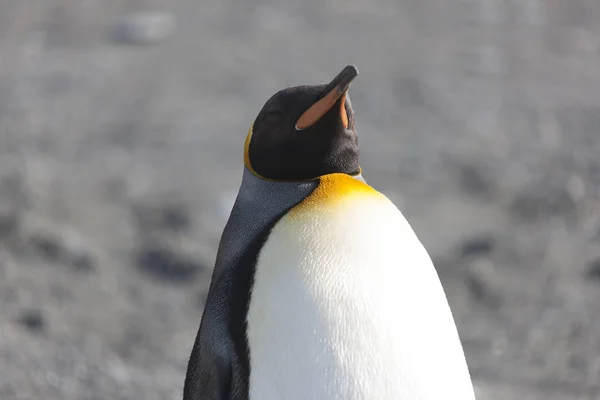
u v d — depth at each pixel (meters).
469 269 30.89
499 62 57.81
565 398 21.02
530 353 24.22
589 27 65.31
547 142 46.06
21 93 52.25
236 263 10.64
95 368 21.58
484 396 21.12
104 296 29.28
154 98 51.34
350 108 11.09
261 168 10.99
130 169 42.03
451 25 64.94
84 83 53.56
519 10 67.88
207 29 63.09
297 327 9.84
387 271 10.01
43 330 25.39
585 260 31.30
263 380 9.89
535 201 37.78
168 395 20.81
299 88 11.00
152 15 64.25
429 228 36.53
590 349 23.84
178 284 31.59
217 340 10.41
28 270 29.38
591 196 38.09
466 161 43.34
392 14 67.38
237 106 50.34
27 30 63.75
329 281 9.94
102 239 34.31
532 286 29.52
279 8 68.31
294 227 10.40
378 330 9.74
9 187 36.66
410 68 56.03
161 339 26.98
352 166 11.01
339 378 9.66
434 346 9.84
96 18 65.38
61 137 46.69
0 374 20.25
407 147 45.31
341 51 59.47
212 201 38.22
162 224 36.34
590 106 50.69
